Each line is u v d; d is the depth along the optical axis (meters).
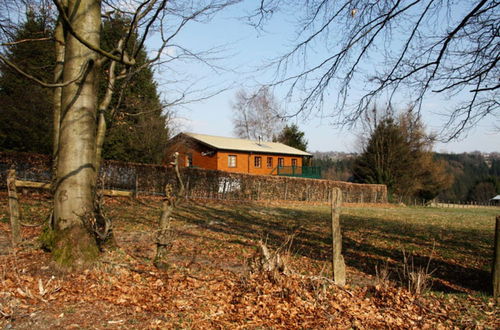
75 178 5.53
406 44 7.43
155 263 6.12
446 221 19.00
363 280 6.84
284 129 58.50
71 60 5.59
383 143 40.47
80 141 5.59
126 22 8.33
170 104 8.00
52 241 5.56
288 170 40.75
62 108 5.67
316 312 4.77
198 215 15.74
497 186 62.06
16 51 12.68
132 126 24.14
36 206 12.23
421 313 5.10
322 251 9.48
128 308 4.40
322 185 33.97
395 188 43.12
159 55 7.59
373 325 4.58
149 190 20.44
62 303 4.34
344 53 7.41
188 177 22.62
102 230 6.07
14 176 6.59
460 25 6.69
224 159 35.59
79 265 5.35
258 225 14.06
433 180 45.41
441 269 7.92
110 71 7.45
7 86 17.23
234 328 4.14
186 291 5.19
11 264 5.38
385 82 7.88
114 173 19.17
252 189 27.72
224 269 6.79
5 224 9.02
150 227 10.98
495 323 4.80
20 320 3.82
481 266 8.14
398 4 6.67
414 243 11.03
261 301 4.93
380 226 15.48
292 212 20.95
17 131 17.70
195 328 4.05
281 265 5.71
